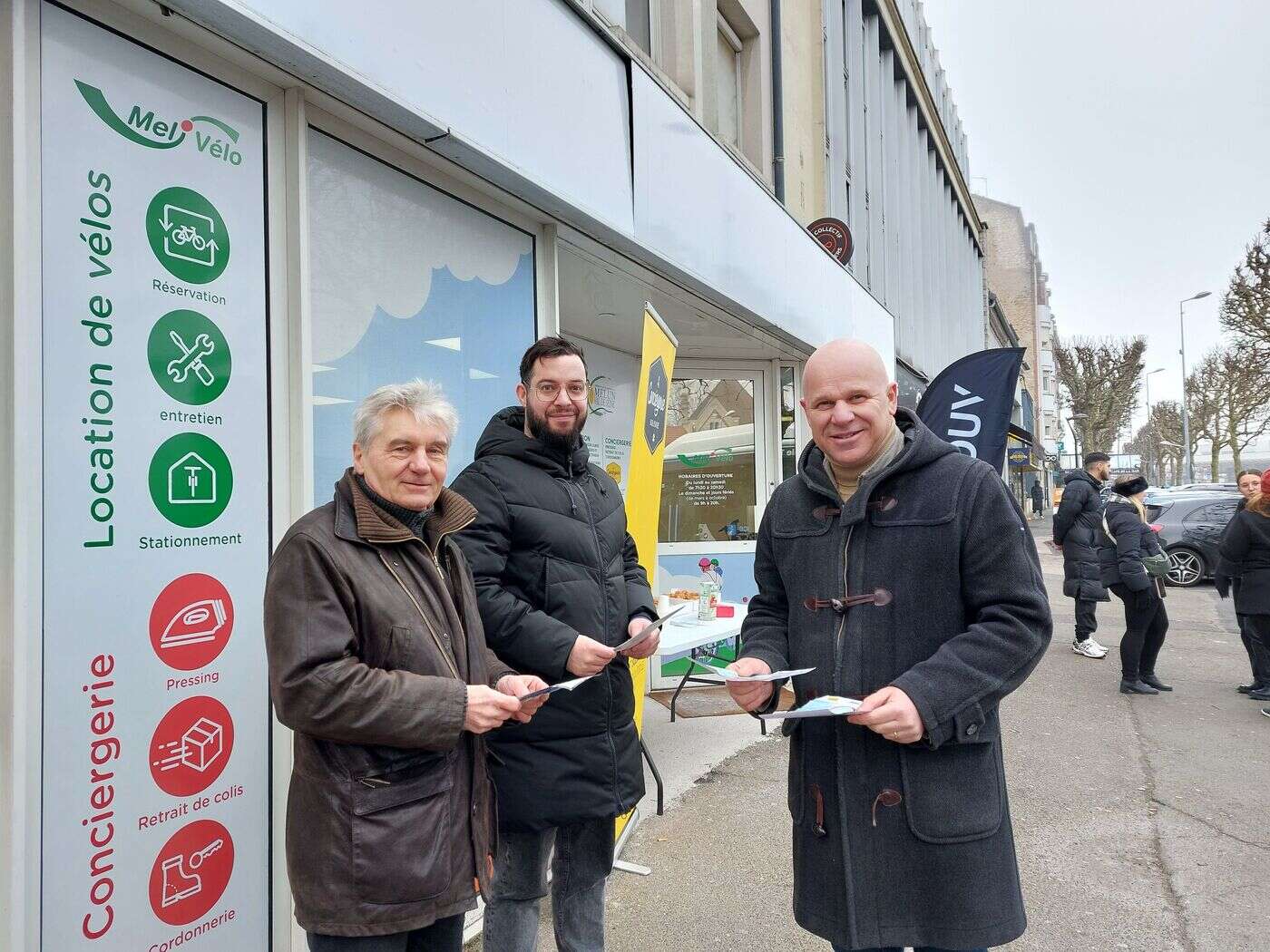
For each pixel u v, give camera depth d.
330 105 2.30
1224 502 13.38
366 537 1.56
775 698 1.87
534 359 2.23
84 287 1.66
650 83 4.05
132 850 1.72
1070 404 42.81
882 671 1.70
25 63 1.56
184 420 1.87
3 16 1.54
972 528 1.66
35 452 1.55
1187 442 36.41
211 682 1.91
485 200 3.10
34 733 1.54
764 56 8.04
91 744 1.64
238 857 1.96
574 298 4.89
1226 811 3.97
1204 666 7.44
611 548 2.30
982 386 5.39
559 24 3.28
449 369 2.88
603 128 3.62
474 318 3.03
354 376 2.46
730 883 3.21
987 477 1.69
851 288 8.04
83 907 1.62
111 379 1.71
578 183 3.37
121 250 1.74
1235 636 9.02
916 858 1.64
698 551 6.70
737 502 6.93
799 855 1.81
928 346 16.28
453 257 2.92
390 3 2.31
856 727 1.71
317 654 1.45
